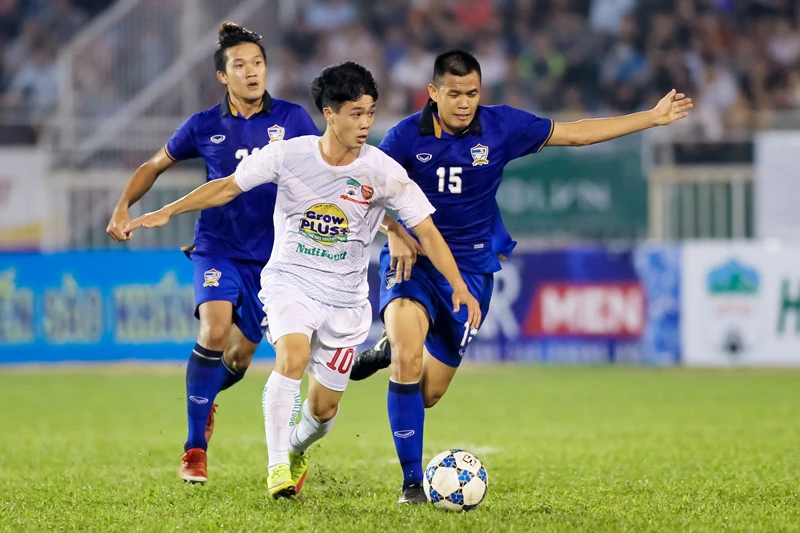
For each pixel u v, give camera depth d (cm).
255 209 2377
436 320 2233
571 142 2197
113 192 6512
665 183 6116
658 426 3700
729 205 6103
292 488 1975
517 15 8144
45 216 6531
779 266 5550
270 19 7662
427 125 2152
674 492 2227
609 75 7800
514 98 7750
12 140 6912
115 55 7081
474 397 4619
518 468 2673
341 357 2091
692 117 6881
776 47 7944
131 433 3612
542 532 1731
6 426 3812
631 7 8125
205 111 2439
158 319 5772
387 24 8125
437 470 1977
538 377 5338
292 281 2045
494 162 2178
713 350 5625
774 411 4106
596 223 6141
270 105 2417
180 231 6238
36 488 2314
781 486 2297
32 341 5834
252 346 2455
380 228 2180
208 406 2286
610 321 5725
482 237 2256
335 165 1981
